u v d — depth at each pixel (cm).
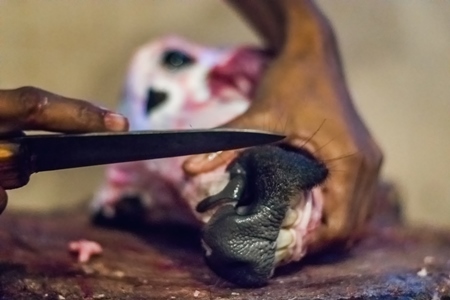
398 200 168
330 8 204
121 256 134
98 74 203
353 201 129
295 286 122
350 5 205
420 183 205
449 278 124
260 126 130
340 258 132
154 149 116
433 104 206
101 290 121
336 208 127
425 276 125
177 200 140
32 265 127
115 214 153
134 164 148
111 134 116
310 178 120
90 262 130
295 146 129
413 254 138
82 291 121
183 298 119
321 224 127
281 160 120
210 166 125
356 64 204
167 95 150
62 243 139
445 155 207
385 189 165
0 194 117
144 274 126
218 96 149
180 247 140
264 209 119
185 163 126
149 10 204
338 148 129
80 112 118
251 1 151
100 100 203
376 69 205
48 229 148
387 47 204
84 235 146
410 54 204
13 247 135
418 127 206
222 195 121
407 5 204
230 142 116
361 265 130
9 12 195
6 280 122
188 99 149
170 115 148
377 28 204
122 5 202
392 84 205
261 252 119
